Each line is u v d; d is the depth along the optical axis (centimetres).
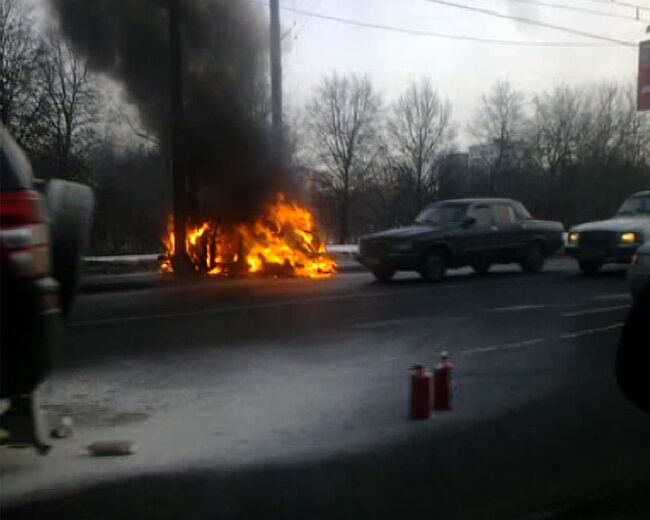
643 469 573
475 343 1052
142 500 497
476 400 762
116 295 1581
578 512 496
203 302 1449
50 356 458
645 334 527
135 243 3155
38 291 444
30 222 446
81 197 534
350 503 499
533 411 724
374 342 1054
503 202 1970
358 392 791
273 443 622
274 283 1798
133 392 784
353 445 620
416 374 701
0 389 442
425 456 595
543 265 2080
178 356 957
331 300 1465
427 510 490
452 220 1886
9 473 544
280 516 476
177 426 668
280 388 805
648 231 1842
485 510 493
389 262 1777
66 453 589
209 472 552
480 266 1920
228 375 861
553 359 955
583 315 1284
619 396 779
